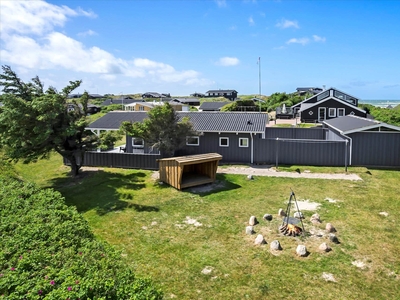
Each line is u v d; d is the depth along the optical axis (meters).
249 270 7.38
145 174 17.22
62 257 4.72
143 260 7.95
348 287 6.68
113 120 22.84
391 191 13.30
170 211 11.49
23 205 6.88
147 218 10.86
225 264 7.67
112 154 18.98
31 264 4.42
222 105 66.88
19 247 4.95
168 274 7.29
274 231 9.48
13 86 15.45
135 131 15.85
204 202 12.43
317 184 14.53
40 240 5.20
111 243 8.97
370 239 8.89
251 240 8.94
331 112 40.75
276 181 15.19
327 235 9.15
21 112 13.49
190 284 6.88
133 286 4.21
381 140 17.30
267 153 18.97
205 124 19.80
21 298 3.76
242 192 13.62
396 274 7.16
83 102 16.80
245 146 19.22
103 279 4.14
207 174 15.63
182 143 16.50
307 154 18.39
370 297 6.36
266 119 19.89
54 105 14.20
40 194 7.66
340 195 12.88
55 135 14.91
